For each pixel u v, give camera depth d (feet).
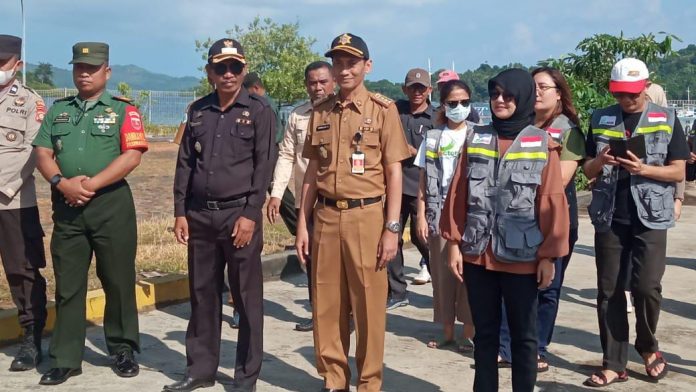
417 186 24.93
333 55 16.44
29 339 19.22
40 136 18.29
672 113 17.89
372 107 16.61
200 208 17.61
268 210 22.21
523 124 15.02
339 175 16.51
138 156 18.38
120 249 18.52
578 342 22.26
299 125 22.45
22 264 19.06
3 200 18.81
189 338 18.07
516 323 15.15
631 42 48.70
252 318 17.71
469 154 15.25
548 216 14.78
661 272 18.12
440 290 21.09
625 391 18.39
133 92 115.34
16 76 19.33
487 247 15.07
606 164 17.60
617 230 18.15
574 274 31.22
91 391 17.71
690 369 20.03
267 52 114.93
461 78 22.04
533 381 15.26
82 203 17.90
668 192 17.92
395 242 16.55
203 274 17.84
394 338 22.36
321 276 17.01
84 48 18.04
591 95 46.26
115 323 18.89
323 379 18.78
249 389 17.69
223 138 17.38
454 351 21.26
